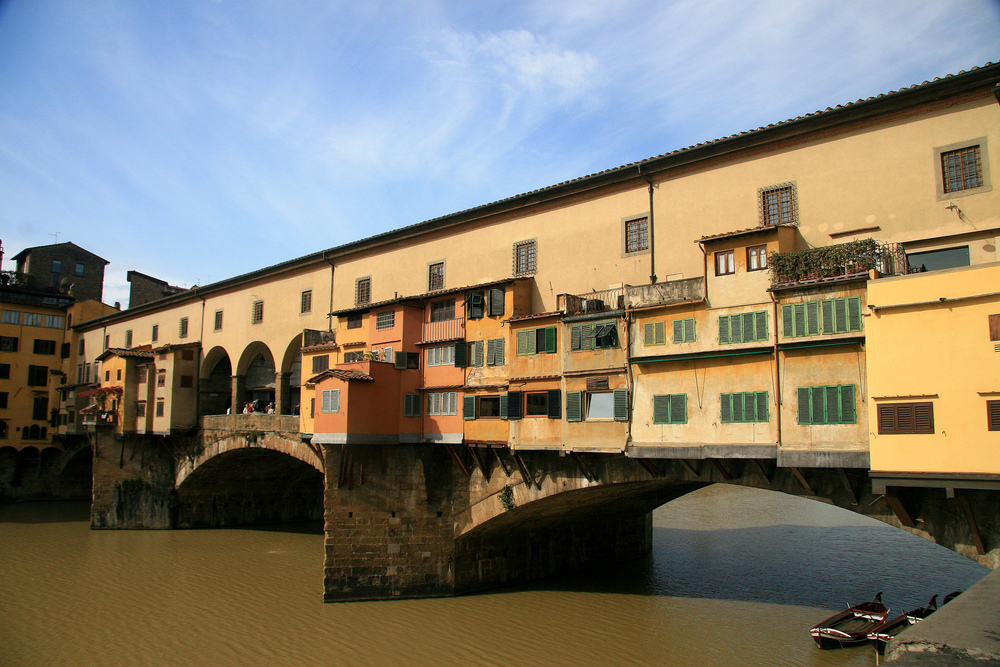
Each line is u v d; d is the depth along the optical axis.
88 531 49.94
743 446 20.97
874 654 22.98
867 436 18.70
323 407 30.45
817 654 23.33
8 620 28.69
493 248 31.84
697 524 51.44
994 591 8.16
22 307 70.25
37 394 70.19
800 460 19.69
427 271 34.78
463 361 29.86
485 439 28.59
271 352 44.09
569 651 24.17
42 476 69.50
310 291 42.00
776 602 29.83
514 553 33.12
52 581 35.00
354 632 26.22
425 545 30.28
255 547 43.81
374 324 33.34
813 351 19.89
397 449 30.86
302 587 33.19
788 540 44.41
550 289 29.14
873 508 19.69
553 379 26.47
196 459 48.50
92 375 66.88
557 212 29.56
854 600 29.91
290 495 55.50
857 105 21.53
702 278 22.75
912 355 17.42
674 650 24.08
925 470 16.94
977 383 16.42
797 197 22.92
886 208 21.20
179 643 25.72
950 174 20.28
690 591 31.80
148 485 51.03
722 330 21.84
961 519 17.81
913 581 33.19
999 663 5.35
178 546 44.12
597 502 30.78
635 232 26.88
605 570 36.56
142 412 51.41
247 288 47.31
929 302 17.25
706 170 25.16
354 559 29.80
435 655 23.95
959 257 19.98
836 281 19.38
